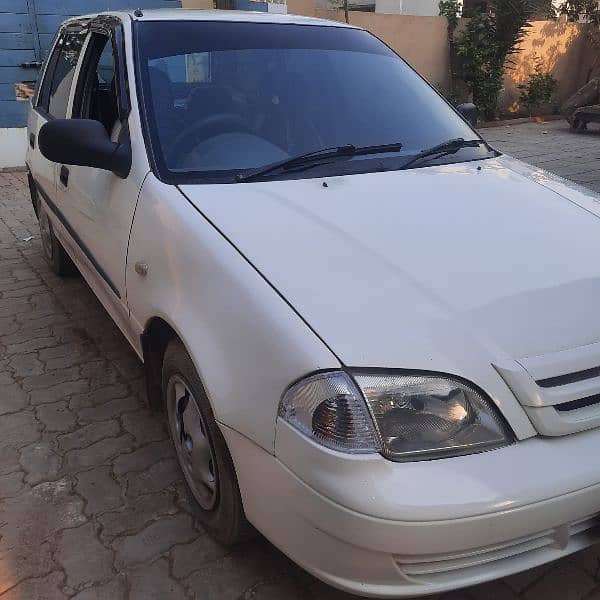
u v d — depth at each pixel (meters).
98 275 3.07
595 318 1.89
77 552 2.26
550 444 1.68
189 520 2.40
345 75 3.05
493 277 1.96
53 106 4.01
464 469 1.59
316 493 1.59
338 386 1.61
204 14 3.11
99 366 3.49
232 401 1.80
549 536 1.72
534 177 2.82
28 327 3.94
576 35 13.82
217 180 2.42
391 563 1.59
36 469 2.68
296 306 1.77
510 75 12.98
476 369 1.69
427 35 11.70
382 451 1.58
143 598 2.08
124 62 2.79
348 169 2.60
